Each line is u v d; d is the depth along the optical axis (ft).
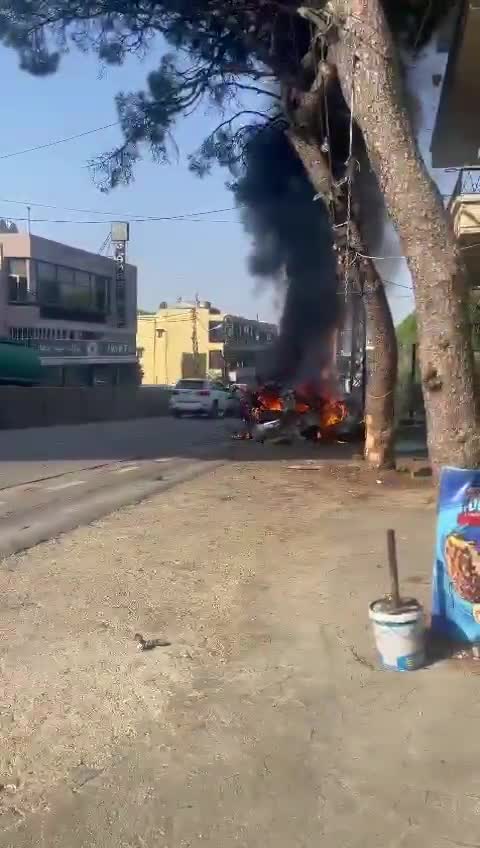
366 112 23.40
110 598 17.02
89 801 9.42
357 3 23.43
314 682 12.59
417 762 10.18
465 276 23.11
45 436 61.82
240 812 9.18
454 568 13.30
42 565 19.77
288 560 20.04
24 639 14.64
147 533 23.49
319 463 41.09
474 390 22.97
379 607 13.28
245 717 11.46
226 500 29.30
